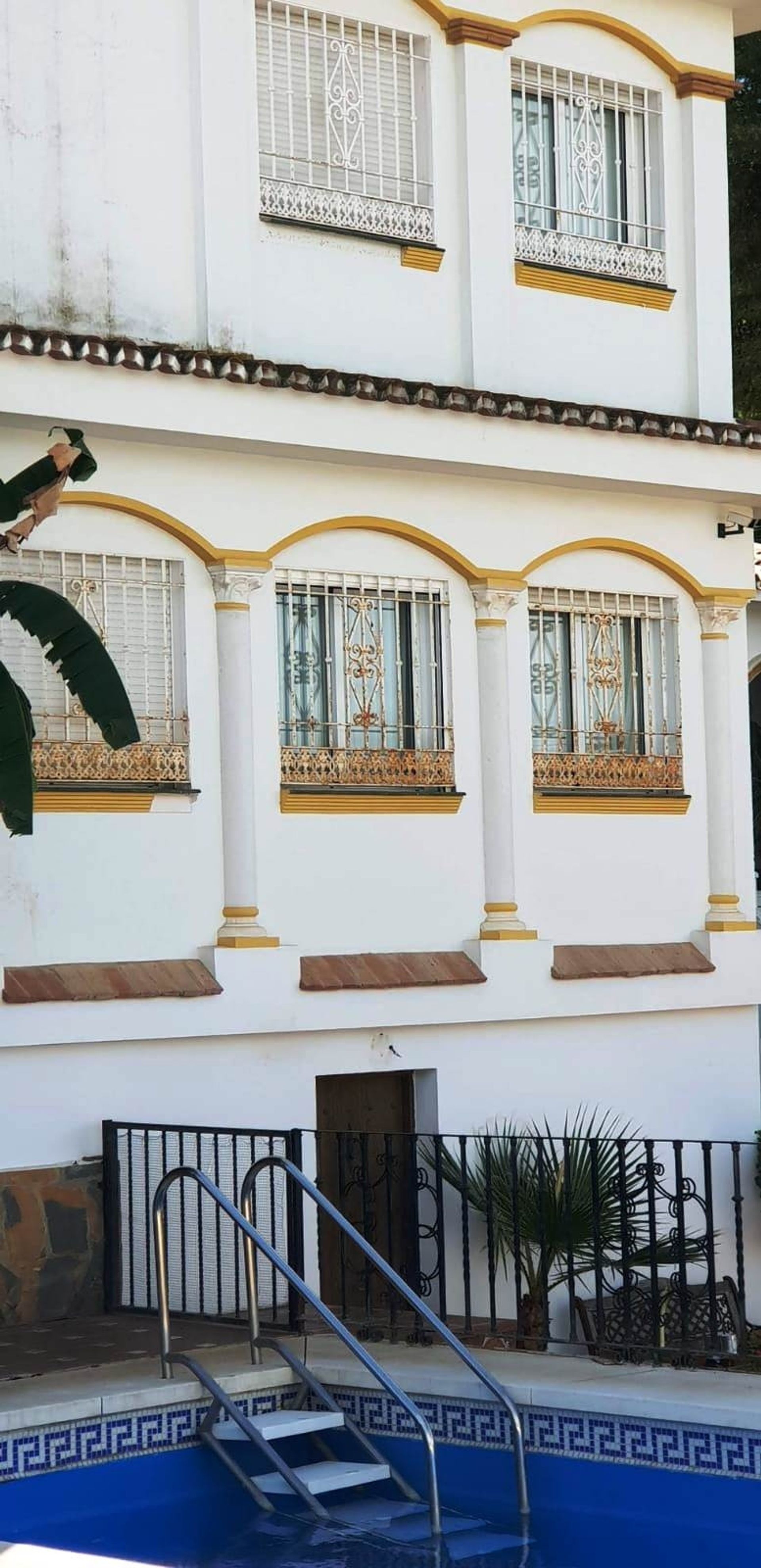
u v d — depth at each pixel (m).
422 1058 14.88
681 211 16.89
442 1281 11.55
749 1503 9.07
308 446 13.66
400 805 14.84
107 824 13.38
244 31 14.25
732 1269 16.53
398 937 14.80
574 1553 9.24
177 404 13.05
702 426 15.59
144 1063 13.38
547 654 16.00
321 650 14.64
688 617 16.77
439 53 15.41
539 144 16.19
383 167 15.12
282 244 14.44
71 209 13.45
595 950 15.91
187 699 13.80
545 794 15.68
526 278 15.75
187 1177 11.61
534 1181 13.40
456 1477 10.05
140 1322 12.48
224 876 13.91
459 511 15.18
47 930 13.06
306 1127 14.15
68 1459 9.77
